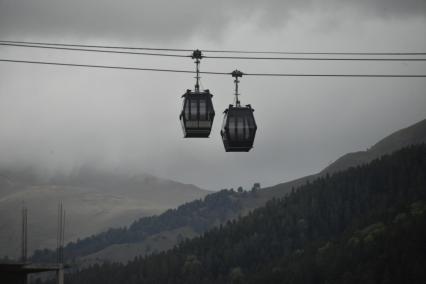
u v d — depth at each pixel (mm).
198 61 72312
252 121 78188
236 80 73562
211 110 75438
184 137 76688
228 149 79188
